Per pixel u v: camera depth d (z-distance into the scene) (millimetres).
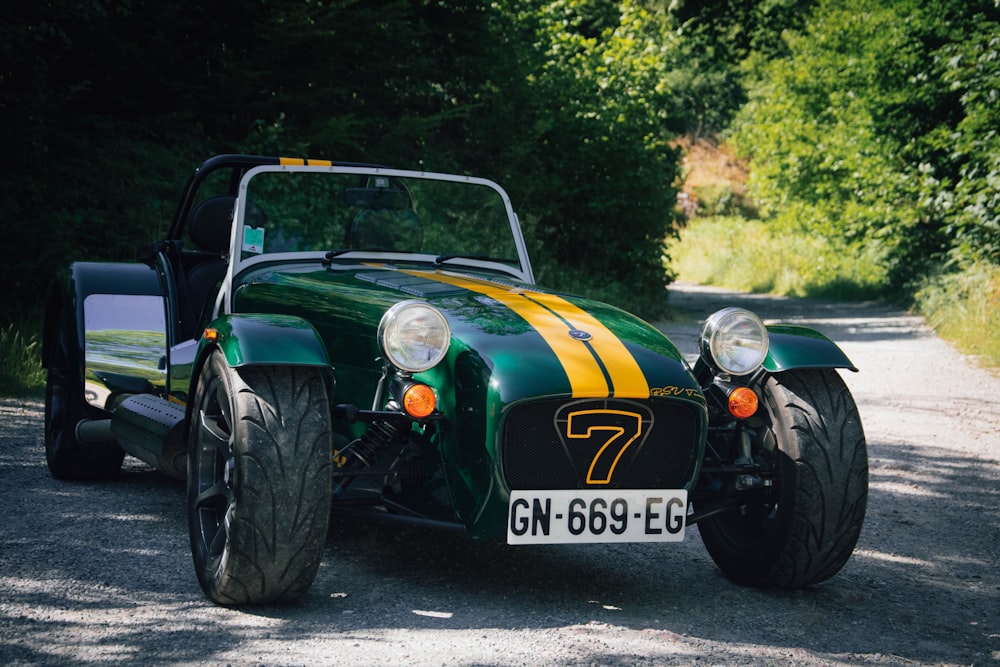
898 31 20641
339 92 12680
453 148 15484
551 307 3865
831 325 17312
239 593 3268
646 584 3889
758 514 3922
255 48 12328
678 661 3043
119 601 3348
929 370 11414
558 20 18906
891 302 22906
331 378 3457
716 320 3764
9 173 9766
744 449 3795
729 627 3414
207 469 3582
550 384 3316
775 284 28203
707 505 3934
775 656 3143
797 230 31547
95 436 4738
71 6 10305
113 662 2830
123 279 5090
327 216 4602
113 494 4828
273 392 3289
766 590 3883
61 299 5270
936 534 4906
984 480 6176
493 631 3221
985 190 15914
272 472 3186
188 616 3234
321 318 3982
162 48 11602
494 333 3527
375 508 3656
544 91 16766
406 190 4754
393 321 3377
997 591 4035
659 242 18109
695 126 59688
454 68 15594
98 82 11656
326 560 3922
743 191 54438
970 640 3426
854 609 3699
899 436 7578
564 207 17266
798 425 3691
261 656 2918
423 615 3352
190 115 11516
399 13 12914
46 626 3084
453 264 4715
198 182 5109
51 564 3689
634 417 3424
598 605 3578
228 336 3367
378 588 3621
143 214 10469
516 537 3320
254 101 12359
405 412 3412
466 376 3414
